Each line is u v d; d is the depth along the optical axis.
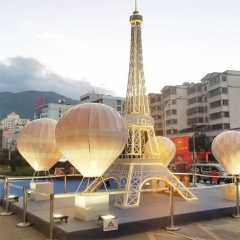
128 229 9.30
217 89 55.31
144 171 13.59
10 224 10.70
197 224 10.71
